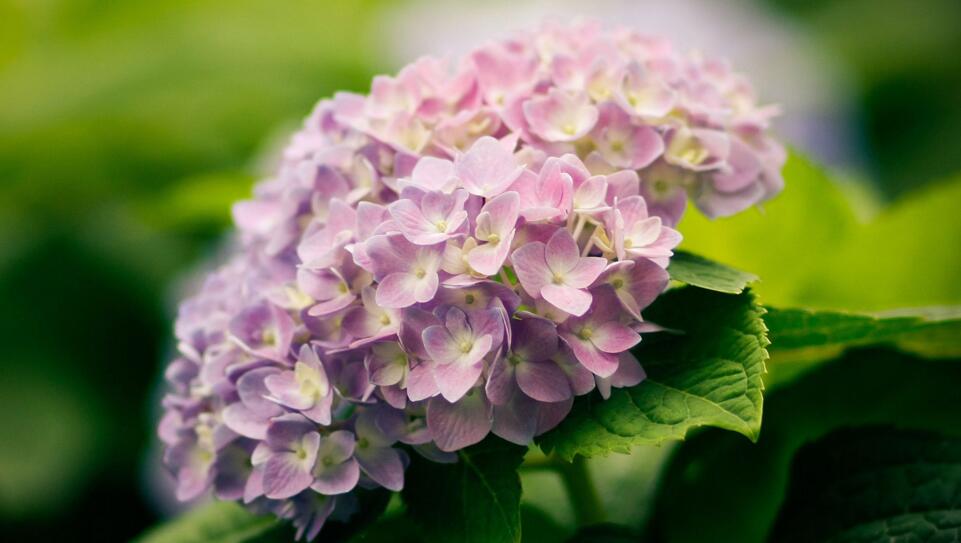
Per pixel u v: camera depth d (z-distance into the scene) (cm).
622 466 74
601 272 58
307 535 62
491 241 58
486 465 61
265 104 117
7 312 106
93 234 111
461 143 62
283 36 124
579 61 64
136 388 107
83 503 103
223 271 69
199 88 115
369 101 64
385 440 60
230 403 62
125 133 114
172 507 99
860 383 69
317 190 63
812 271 78
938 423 69
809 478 67
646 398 59
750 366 58
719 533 68
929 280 79
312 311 60
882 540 64
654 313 62
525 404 59
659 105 62
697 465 70
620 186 60
